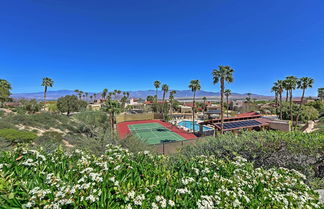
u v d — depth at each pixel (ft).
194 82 97.04
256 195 7.82
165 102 155.84
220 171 10.25
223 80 63.62
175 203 6.69
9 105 126.00
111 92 211.82
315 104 122.93
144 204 6.25
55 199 5.87
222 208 6.43
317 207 7.31
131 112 165.89
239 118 80.28
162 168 10.04
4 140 32.68
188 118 162.20
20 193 6.36
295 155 15.42
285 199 7.15
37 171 8.16
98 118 65.31
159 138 79.25
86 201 5.99
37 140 41.22
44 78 140.56
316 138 15.51
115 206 6.24
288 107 111.65
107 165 9.07
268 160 16.12
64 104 108.88
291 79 93.04
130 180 7.73
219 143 18.54
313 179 13.97
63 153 11.35
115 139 28.37
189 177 8.69
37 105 108.68
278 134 17.22
